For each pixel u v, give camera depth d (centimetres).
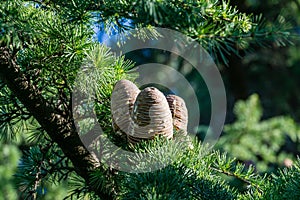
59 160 171
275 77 556
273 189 166
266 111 551
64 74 162
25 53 162
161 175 152
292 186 161
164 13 145
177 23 146
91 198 172
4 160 265
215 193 158
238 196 168
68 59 161
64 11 156
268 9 471
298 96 558
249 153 375
